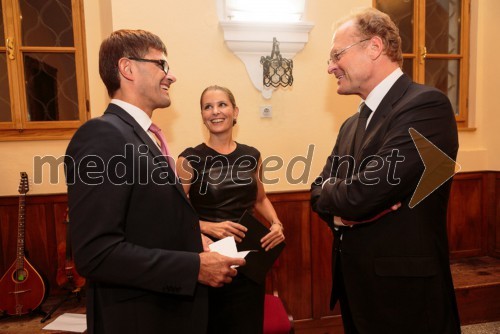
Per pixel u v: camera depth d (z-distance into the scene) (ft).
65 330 6.18
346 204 3.91
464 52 9.69
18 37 7.54
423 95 3.84
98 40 7.82
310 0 7.72
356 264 4.13
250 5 7.18
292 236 7.99
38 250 7.48
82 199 2.77
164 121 7.36
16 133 7.61
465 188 9.50
